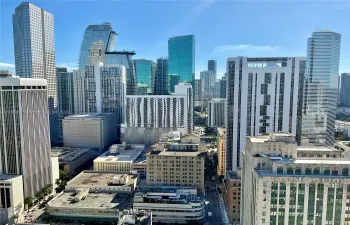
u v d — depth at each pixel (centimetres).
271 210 14450
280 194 14275
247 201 17938
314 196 14125
